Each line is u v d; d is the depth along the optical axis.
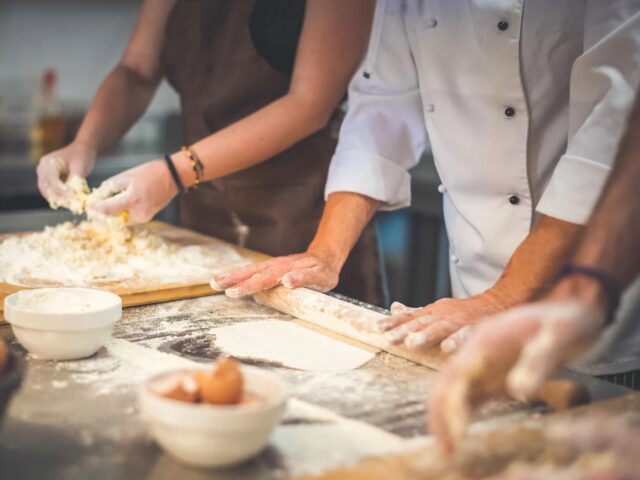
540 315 0.73
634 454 0.73
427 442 0.84
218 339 1.16
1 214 2.46
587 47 1.28
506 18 1.34
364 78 1.57
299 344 1.14
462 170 1.47
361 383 1.01
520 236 1.44
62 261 1.46
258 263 1.35
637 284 1.29
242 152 1.60
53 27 3.08
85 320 1.04
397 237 2.92
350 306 1.20
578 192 1.15
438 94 1.46
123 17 3.20
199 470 0.78
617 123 1.14
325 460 0.80
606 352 1.30
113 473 0.77
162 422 0.77
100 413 0.90
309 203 1.80
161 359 1.07
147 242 1.57
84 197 1.58
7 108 3.03
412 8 1.48
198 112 1.83
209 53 1.80
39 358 1.06
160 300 1.34
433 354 1.04
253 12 1.72
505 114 1.39
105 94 1.88
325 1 1.56
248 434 0.76
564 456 0.78
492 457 0.79
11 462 0.79
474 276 1.54
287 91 1.77
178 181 1.58
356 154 1.52
